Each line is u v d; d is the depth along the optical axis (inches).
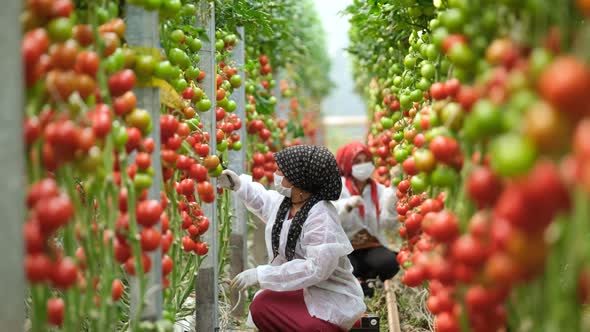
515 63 55.2
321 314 120.0
